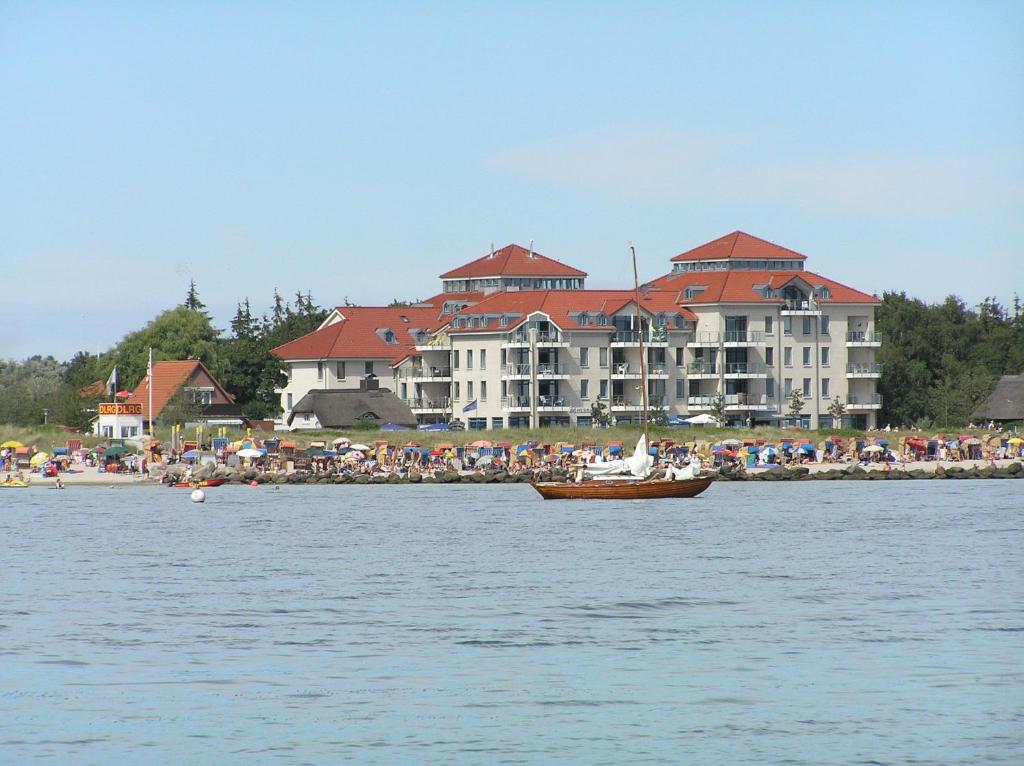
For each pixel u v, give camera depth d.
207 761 129.12
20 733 137.50
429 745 133.75
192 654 171.12
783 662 165.88
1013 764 128.50
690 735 137.00
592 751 132.00
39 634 183.50
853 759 129.88
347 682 156.88
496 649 173.75
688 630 185.38
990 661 165.50
